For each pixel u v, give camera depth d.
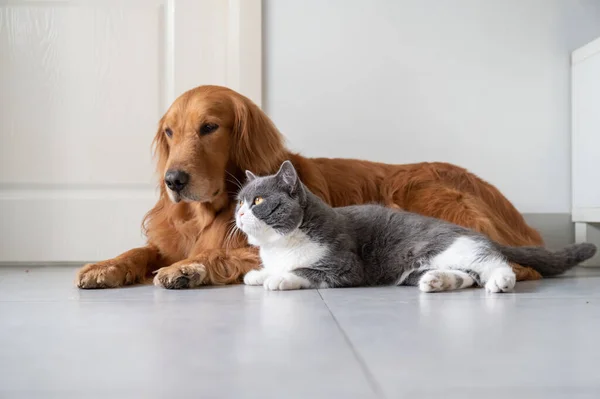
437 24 3.32
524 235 2.85
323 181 2.67
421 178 2.77
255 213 2.08
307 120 3.32
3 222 3.28
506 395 0.90
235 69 3.29
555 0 3.33
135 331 1.36
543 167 3.31
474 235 2.10
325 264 2.07
